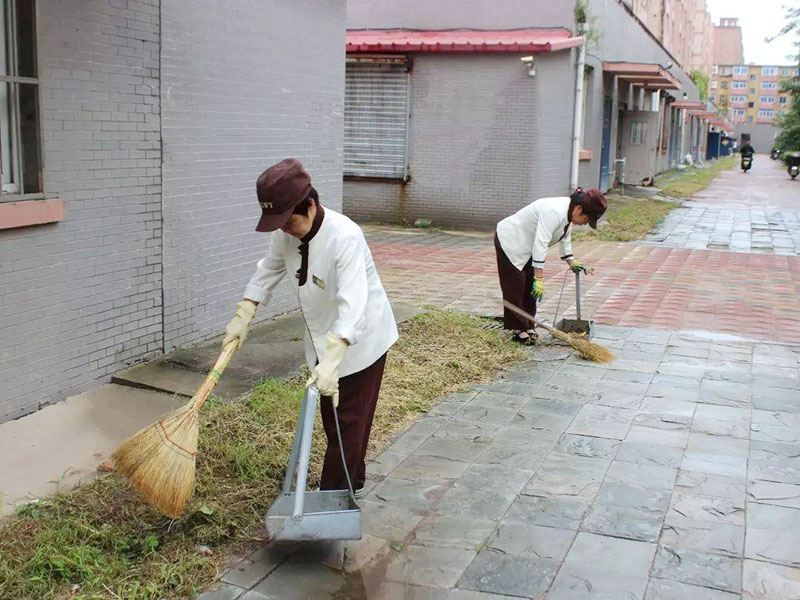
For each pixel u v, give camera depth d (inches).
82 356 200.7
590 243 536.1
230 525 145.4
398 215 603.2
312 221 134.3
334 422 144.3
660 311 335.6
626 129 931.3
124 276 212.7
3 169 178.5
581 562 138.6
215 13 239.3
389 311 149.0
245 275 267.4
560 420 207.3
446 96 574.2
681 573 135.4
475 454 184.9
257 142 266.4
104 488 152.9
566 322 290.7
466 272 414.9
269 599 126.7
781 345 283.1
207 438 173.2
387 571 135.4
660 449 188.7
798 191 1032.8
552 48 540.4
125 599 123.0
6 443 171.0
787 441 194.4
